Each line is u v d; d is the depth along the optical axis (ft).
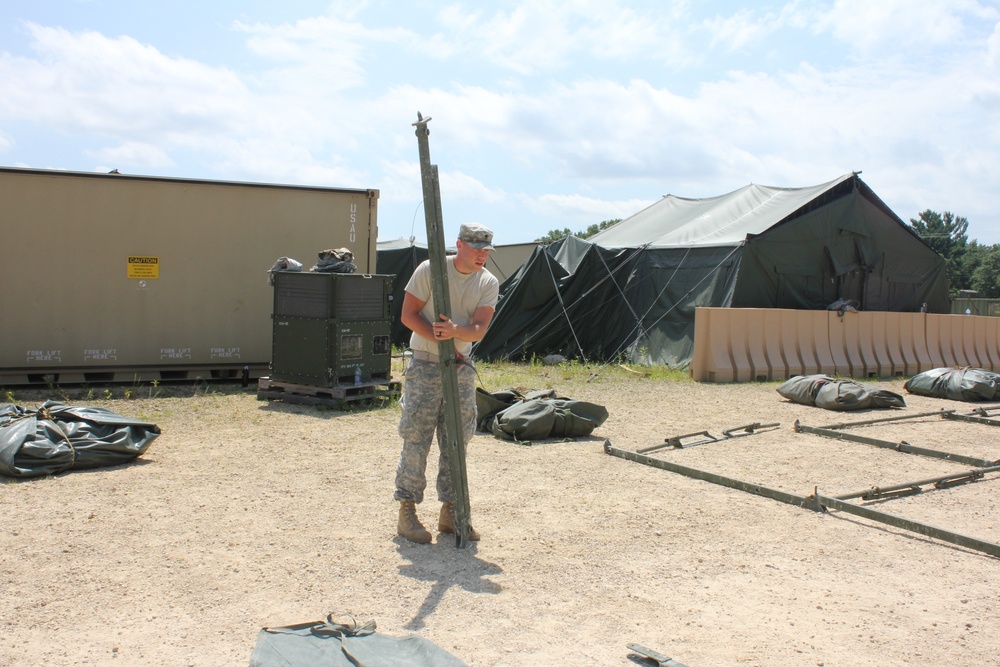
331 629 11.31
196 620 12.04
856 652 11.64
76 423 21.22
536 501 19.10
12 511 16.97
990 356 58.03
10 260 35.04
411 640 11.00
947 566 15.43
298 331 32.22
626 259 55.06
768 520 18.08
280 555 14.89
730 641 11.88
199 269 37.93
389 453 23.63
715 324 45.16
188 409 30.94
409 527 15.90
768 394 40.04
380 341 33.63
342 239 40.50
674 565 15.06
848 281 55.11
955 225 319.47
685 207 65.98
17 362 35.27
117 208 36.52
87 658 10.76
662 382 43.86
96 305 36.35
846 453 25.94
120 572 13.82
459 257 15.44
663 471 22.44
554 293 53.06
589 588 13.79
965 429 31.37
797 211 52.49
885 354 52.24
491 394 28.07
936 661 11.43
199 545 15.29
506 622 12.28
